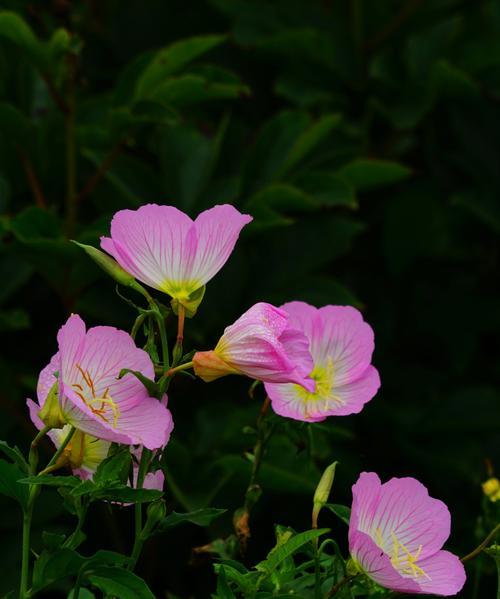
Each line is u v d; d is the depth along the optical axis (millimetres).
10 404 1615
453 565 1207
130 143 1711
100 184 1728
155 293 1640
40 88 1779
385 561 1170
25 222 1570
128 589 1170
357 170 1735
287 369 1159
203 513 1191
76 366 1164
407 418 1859
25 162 1689
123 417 1166
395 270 2000
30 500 1171
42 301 1831
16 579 1573
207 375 1168
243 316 1172
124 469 1161
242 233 1642
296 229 1731
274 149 1758
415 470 1851
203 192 1741
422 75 1985
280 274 1718
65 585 1490
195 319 1678
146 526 1185
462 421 1849
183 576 1704
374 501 1204
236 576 1187
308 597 1220
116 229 1183
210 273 1193
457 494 1840
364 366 1265
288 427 1272
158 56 1591
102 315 1641
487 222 1940
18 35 1572
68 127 1619
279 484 1543
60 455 1168
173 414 1727
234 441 1614
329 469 1223
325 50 1947
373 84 1996
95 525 1670
